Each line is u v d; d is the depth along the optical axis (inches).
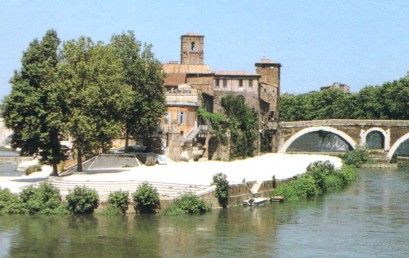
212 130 3929.6
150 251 1638.8
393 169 4790.8
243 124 4340.6
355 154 4995.1
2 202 2106.3
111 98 2571.4
